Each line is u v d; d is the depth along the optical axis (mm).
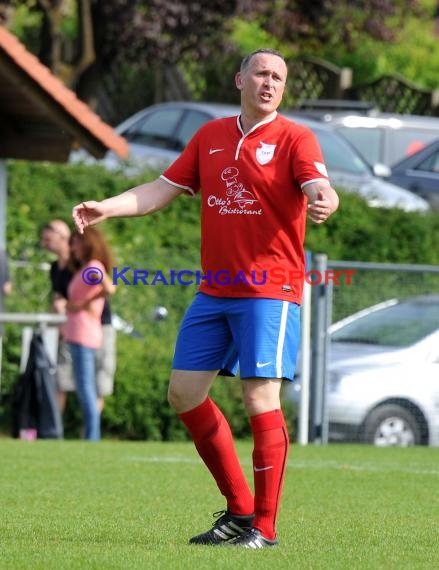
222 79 95000
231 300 20984
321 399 48844
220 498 27562
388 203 69250
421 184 74375
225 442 21469
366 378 48531
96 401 44781
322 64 98250
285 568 18672
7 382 49625
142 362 50188
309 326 49094
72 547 20359
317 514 25578
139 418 49781
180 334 21516
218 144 21266
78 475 31469
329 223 67375
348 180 70375
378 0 83812
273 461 20969
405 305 49500
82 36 74812
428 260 68188
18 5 77500
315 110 86375
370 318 49625
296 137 20906
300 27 80688
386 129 79688
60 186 63312
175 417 50000
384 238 67625
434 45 112938
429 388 48594
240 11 74375
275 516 21172
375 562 19531
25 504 25938
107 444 41375
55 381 46125
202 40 77188
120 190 64188
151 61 76938
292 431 49375
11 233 59438
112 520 23812
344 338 49406
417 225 68438
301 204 21062
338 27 84312
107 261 44438
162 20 73625
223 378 49875
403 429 48562
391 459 39062
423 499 28484
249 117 21156
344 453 41125
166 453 38469
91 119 49969
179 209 64688
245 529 21391
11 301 51188
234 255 20922
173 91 94125
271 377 20812
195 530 22797
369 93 99250
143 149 70062
